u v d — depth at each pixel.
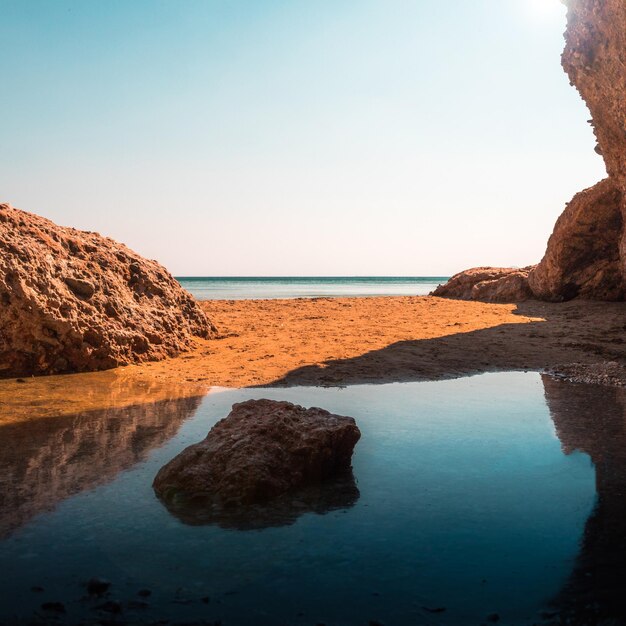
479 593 2.63
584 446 4.91
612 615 2.45
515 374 8.46
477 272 23.97
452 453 4.72
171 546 3.09
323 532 3.27
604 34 11.05
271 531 3.28
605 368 8.62
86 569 2.83
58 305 8.51
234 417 4.61
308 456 4.09
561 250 18.56
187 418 5.85
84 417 5.84
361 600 2.57
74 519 3.42
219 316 15.60
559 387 7.53
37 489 3.89
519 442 5.03
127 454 4.66
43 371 8.34
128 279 10.76
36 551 3.01
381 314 15.84
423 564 2.89
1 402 6.47
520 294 20.75
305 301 20.92
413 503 3.70
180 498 3.77
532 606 2.52
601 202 17.19
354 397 6.89
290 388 7.45
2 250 8.41
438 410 6.22
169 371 8.65
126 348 9.16
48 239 9.46
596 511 3.55
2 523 3.34
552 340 11.30
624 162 13.25
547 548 3.06
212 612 2.48
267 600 2.57
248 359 9.48
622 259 15.77
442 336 11.66
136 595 2.60
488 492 3.88
